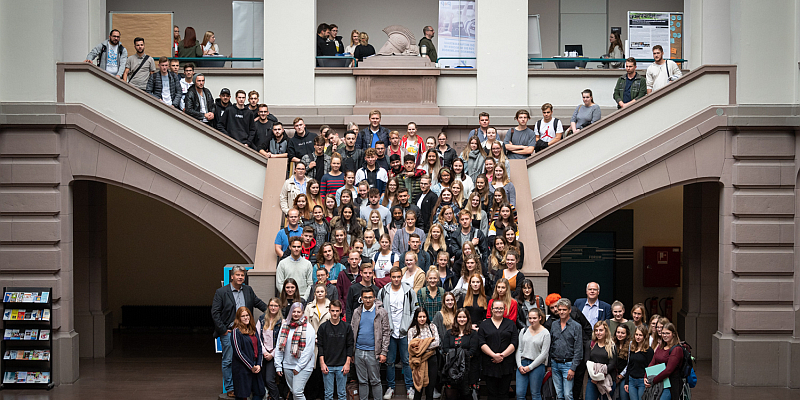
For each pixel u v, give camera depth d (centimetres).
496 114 1425
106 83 1167
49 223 1168
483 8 1437
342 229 1028
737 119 1148
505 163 1154
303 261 1006
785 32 1155
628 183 1165
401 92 1406
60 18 1177
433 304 966
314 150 1204
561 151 1172
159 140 1172
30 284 1171
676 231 1625
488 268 1012
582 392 1008
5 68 1154
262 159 1171
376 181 1146
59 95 1161
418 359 932
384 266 1020
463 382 927
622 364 916
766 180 1164
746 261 1172
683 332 1398
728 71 1162
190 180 1164
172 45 1498
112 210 1628
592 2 1688
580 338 924
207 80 1430
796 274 1173
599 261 1641
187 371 1238
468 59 1470
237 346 920
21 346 1164
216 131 1170
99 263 1362
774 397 1110
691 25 1426
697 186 1388
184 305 1630
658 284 1603
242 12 1493
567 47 1608
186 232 1633
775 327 1169
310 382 985
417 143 1224
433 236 1027
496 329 929
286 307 968
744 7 1155
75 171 1170
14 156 1163
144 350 1405
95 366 1278
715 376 1198
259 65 1520
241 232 1170
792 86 1159
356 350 952
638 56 1533
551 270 1638
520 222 1115
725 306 1188
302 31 1423
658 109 1165
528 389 1034
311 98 1425
